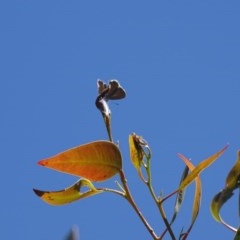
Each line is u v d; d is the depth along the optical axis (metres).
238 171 1.38
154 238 1.36
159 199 1.37
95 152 1.37
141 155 1.38
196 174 1.37
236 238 1.36
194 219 1.38
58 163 1.36
